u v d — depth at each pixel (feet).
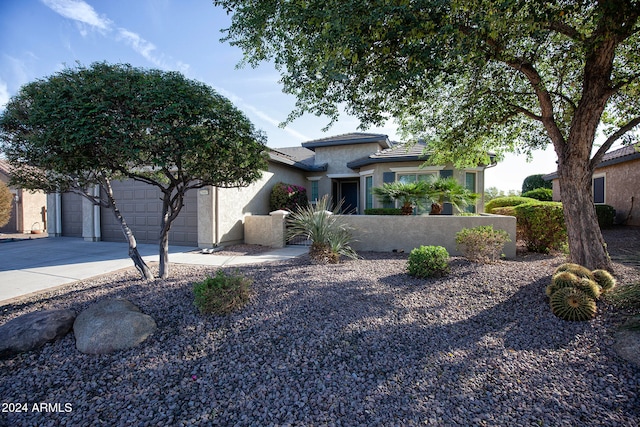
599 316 12.67
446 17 13.20
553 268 20.31
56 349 11.60
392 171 46.14
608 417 8.17
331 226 26.27
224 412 8.64
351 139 54.39
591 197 18.80
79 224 44.27
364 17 13.08
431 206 34.35
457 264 21.74
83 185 17.25
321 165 56.80
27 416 8.63
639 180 43.80
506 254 27.17
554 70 22.33
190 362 10.86
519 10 12.94
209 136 15.23
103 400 9.21
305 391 9.42
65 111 12.78
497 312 14.33
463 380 9.83
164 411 8.73
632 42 18.92
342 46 13.84
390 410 8.61
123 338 11.72
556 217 27.63
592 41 15.06
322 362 10.80
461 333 12.67
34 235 52.06
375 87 15.90
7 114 14.46
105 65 14.89
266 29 18.86
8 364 10.82
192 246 35.60
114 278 20.53
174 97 14.03
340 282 18.07
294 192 45.93
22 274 23.02
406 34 13.41
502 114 23.62
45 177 16.96
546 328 12.62
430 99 22.77
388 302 15.42
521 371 10.18
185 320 13.25
